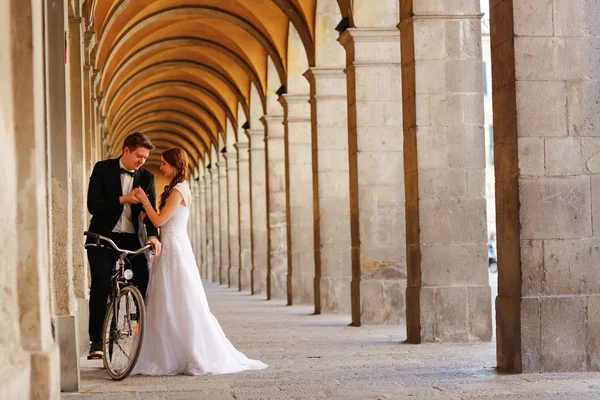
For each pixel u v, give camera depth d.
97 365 13.20
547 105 12.22
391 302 20.94
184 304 12.16
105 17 29.38
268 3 31.09
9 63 7.80
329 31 25.89
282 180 35.34
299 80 31.02
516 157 12.19
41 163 7.95
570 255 12.13
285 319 23.28
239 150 46.84
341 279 25.25
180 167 12.62
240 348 15.75
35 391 7.55
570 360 11.99
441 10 16.75
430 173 16.66
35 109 7.86
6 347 7.50
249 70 37.66
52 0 11.07
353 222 21.48
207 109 54.28
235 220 50.94
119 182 12.40
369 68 21.31
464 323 16.47
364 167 21.19
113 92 44.38
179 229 12.41
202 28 38.56
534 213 12.12
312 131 26.17
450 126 16.77
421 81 16.77
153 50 42.31
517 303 12.02
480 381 11.20
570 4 12.28
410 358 13.84
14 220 7.76
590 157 12.24
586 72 12.28
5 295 7.64
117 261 12.56
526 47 12.20
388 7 21.36
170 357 12.11
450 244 16.59
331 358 13.98
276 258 34.47
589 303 12.07
